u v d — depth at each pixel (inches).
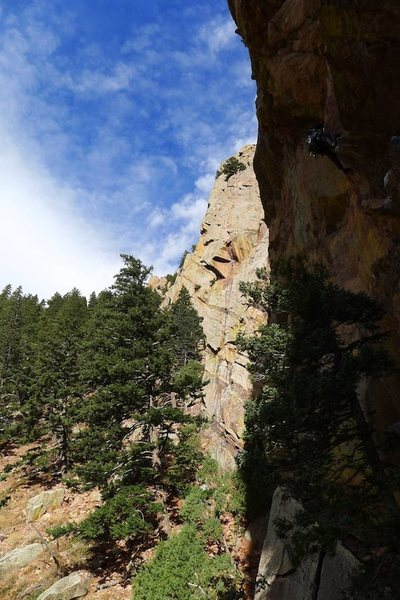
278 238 858.8
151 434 769.6
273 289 422.6
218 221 2108.8
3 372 1470.2
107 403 745.6
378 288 421.4
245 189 2134.6
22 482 1082.7
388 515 307.3
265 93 593.3
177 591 496.1
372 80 258.8
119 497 641.6
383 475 302.2
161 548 588.7
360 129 295.6
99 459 708.7
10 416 1382.9
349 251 511.8
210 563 543.8
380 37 234.5
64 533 631.2
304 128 579.5
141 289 867.4
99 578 634.2
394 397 390.6
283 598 456.4
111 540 718.5
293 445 332.2
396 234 341.1
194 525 641.0
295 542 287.1
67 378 1202.0
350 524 269.1
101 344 850.1
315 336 340.8
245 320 1405.0
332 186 536.4
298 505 494.0
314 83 477.4
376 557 346.9
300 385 309.9
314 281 370.3
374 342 373.7
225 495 744.3
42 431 1132.5
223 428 1089.4
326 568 414.3
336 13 245.4
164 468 838.5
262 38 518.0
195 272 2075.5
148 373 793.6
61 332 1278.3
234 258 1905.8
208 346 1599.4
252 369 433.1
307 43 448.5
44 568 680.4
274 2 472.7
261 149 769.6
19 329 1884.8
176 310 1691.7
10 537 792.3
